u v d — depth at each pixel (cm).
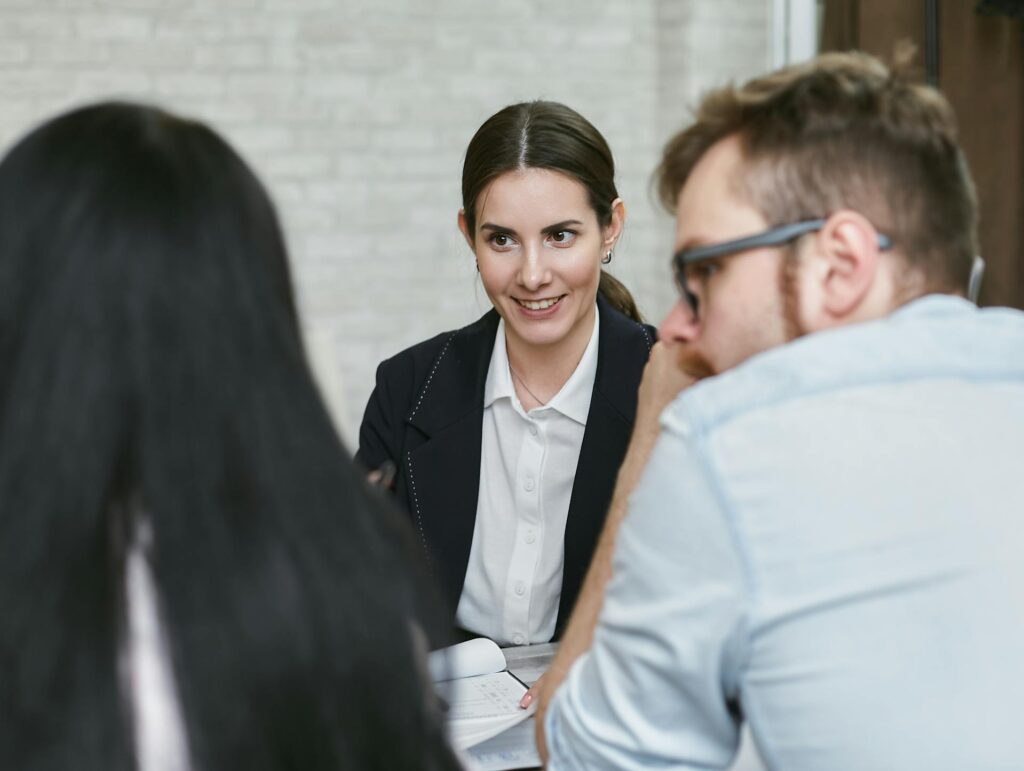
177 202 58
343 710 58
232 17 372
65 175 58
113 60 364
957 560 70
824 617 71
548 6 402
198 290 58
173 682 56
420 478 165
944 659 69
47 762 53
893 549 71
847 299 78
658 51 415
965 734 69
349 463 61
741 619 73
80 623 54
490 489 165
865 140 77
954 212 79
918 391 74
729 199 80
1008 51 317
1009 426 74
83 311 56
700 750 79
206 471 56
